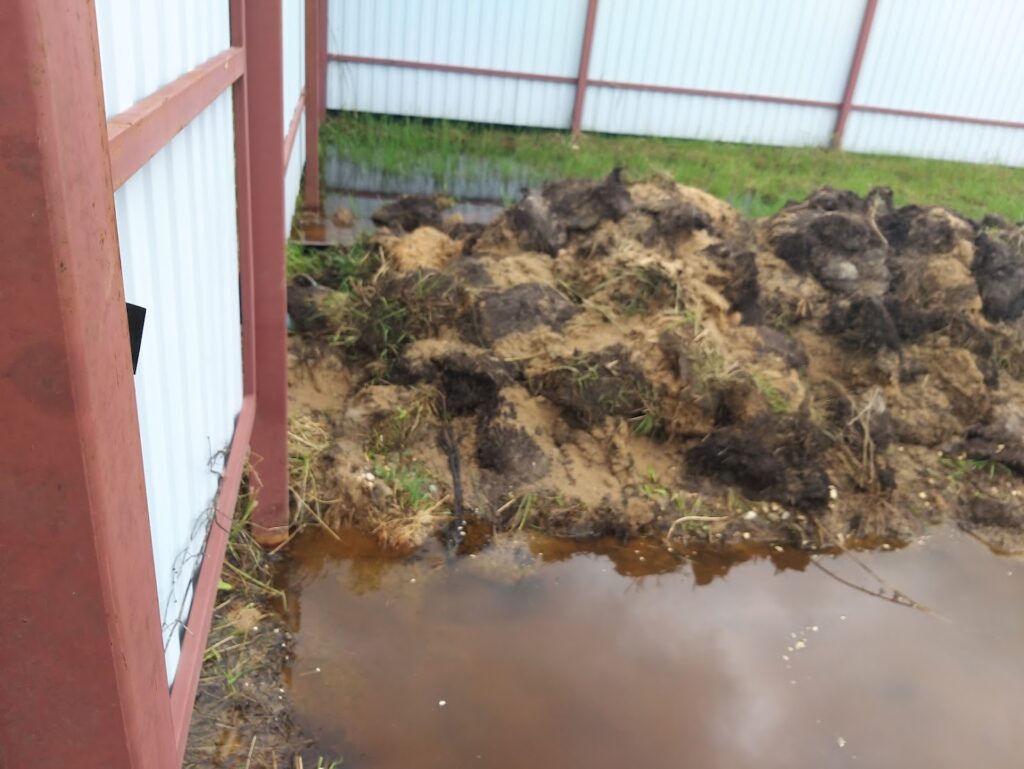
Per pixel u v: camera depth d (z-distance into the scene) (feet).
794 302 15.38
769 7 33.55
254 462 9.88
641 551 11.35
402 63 32.48
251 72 7.82
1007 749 8.95
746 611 10.53
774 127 36.22
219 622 9.12
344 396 13.29
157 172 4.85
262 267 8.77
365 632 9.41
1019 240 17.56
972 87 36.17
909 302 15.66
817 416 13.14
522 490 11.79
